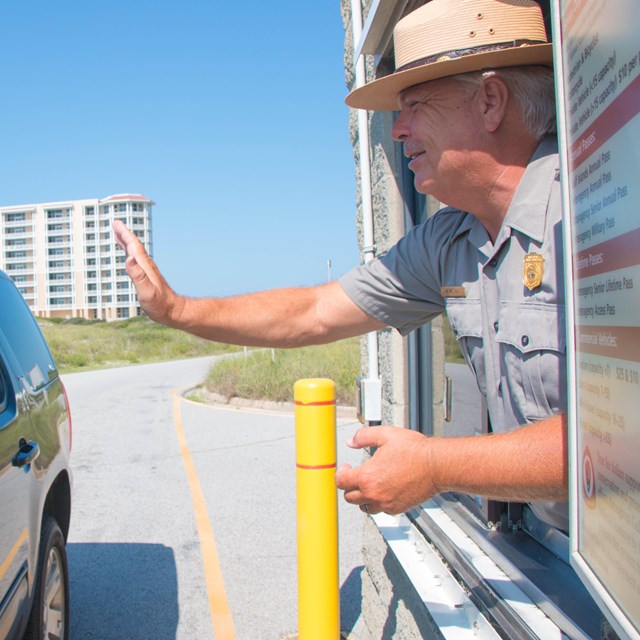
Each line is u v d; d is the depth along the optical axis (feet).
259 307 7.96
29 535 9.69
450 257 6.77
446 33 5.65
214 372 52.75
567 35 3.75
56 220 475.72
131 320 209.97
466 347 6.58
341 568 16.47
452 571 8.06
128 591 15.42
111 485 24.31
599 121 3.22
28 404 10.99
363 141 12.15
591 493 3.46
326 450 9.66
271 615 14.14
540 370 5.21
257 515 20.58
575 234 3.71
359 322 8.09
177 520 20.29
